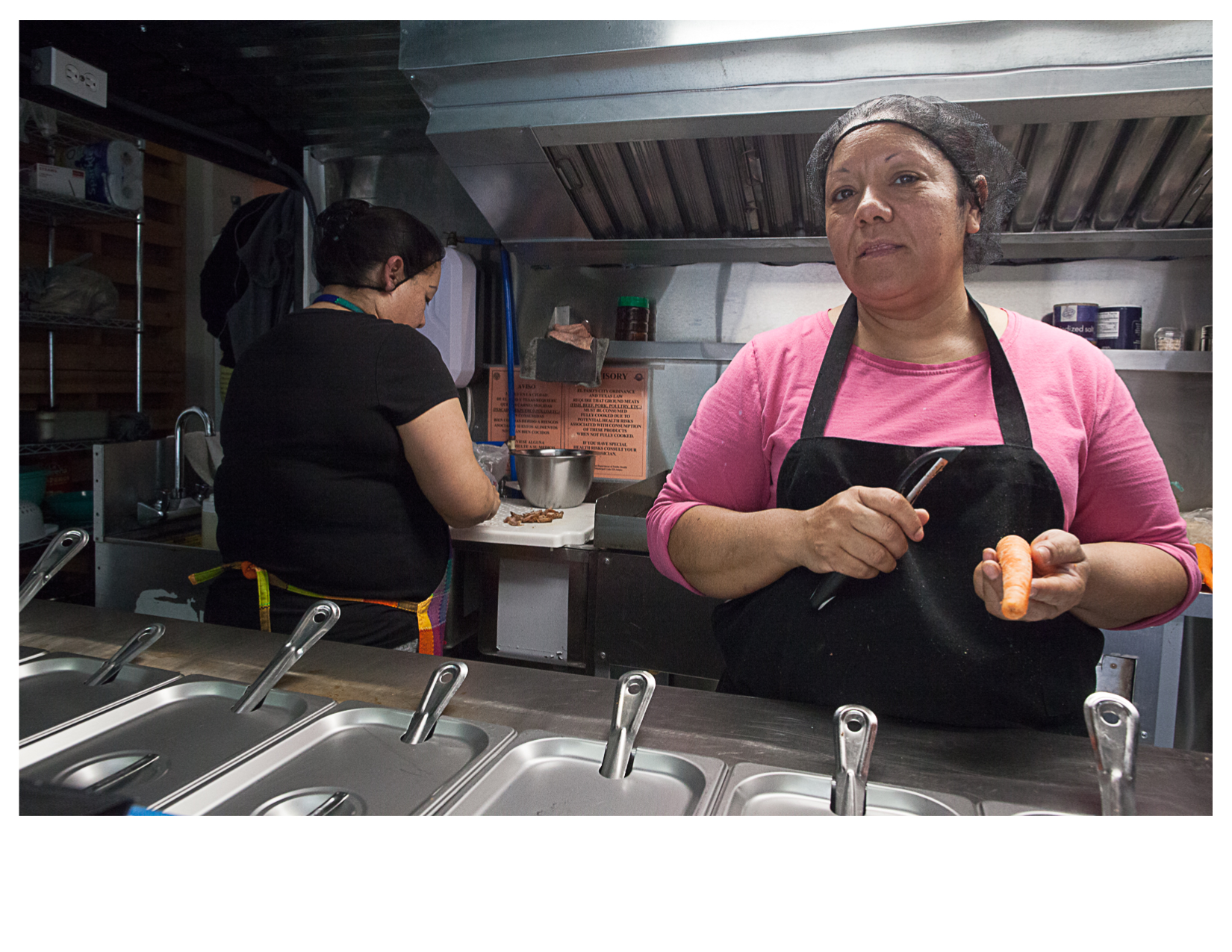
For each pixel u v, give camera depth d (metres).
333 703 0.84
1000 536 0.94
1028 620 0.79
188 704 0.86
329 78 2.13
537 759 0.76
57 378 2.90
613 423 2.52
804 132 1.67
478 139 1.84
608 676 2.00
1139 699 1.64
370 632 1.39
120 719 0.81
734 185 1.97
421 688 0.90
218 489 1.43
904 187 0.91
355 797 0.70
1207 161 1.65
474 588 2.35
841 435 1.02
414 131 2.47
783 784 0.71
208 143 2.47
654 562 1.18
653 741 0.78
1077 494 0.96
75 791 0.58
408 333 1.39
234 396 1.41
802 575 1.01
